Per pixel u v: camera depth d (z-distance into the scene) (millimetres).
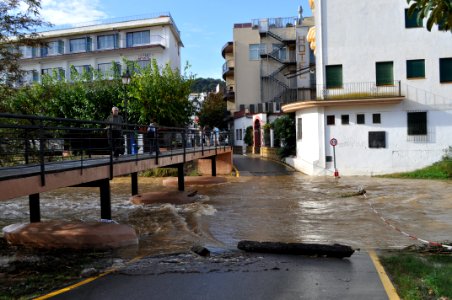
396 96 25859
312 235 10922
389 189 19953
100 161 11547
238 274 6551
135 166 12906
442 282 5488
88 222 10344
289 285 5918
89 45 46188
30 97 19859
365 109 26578
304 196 18078
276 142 37719
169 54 44562
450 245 9305
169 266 7125
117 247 9234
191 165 29797
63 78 33938
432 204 15695
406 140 26328
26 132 8266
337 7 27203
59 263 7652
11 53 13156
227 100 55938
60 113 30297
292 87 46062
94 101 30594
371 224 12273
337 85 27312
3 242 9719
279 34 47031
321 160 26922
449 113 26156
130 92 29875
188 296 5473
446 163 25047
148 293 5605
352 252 7699
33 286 6004
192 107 33438
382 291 5523
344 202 16359
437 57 26328
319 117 26969
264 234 11086
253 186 21844
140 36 45094
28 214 14766
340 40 27188
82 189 21406
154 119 30422
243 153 45188
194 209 15055
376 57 26875
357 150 26672
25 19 12664
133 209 15273
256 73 48156
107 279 6320
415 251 8695
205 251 8148
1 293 5641
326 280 6152
